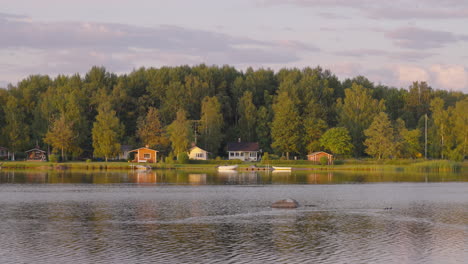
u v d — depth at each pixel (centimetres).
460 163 15975
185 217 5919
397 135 17738
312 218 5881
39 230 5131
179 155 16762
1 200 7350
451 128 17550
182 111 17862
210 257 4141
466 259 4106
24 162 16662
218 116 19250
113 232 5056
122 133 17775
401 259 4100
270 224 5500
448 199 7656
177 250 4356
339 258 4128
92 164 15888
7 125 17962
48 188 9112
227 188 9262
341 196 8000
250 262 4003
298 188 9319
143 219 5775
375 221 5703
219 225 5441
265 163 16962
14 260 4019
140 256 4150
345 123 19562
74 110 18012
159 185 9831
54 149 17138
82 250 4331
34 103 19875
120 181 10744
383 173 14112
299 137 18775
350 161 17038
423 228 5300
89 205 6862
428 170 15238
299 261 4041
